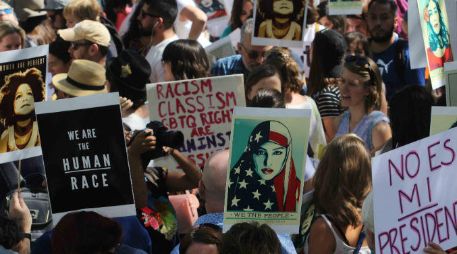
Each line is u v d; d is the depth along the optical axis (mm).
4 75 6914
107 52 10117
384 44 11531
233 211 6438
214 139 8438
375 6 11469
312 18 12102
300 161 6426
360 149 6586
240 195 6430
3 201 7105
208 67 9352
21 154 7000
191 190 8430
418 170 5828
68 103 6387
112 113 6375
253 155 6426
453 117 6320
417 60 8438
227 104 8406
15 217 6695
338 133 8984
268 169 6426
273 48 10578
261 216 6430
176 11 11156
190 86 8398
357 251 6516
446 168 5855
